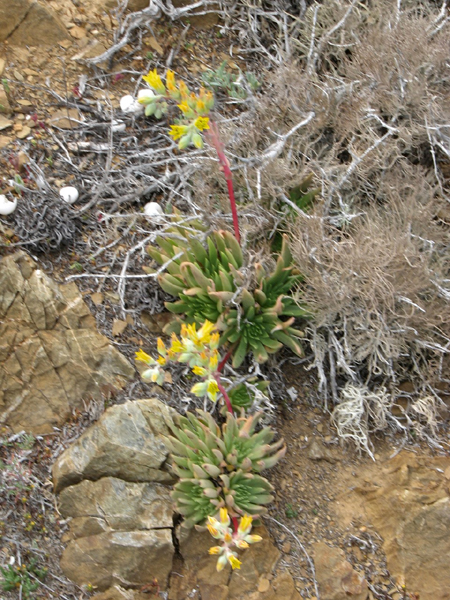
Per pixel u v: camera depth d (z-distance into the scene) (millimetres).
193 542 616
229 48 915
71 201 751
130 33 887
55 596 591
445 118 763
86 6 891
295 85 777
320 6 857
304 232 670
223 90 876
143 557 603
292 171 730
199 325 669
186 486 600
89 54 864
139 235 758
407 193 749
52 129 809
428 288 687
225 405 662
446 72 793
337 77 812
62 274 722
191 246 671
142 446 638
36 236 718
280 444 615
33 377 671
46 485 639
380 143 740
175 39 899
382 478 654
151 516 617
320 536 637
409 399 694
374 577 623
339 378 704
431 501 635
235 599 600
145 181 789
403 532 631
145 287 724
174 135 552
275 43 914
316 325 685
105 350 686
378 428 668
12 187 751
